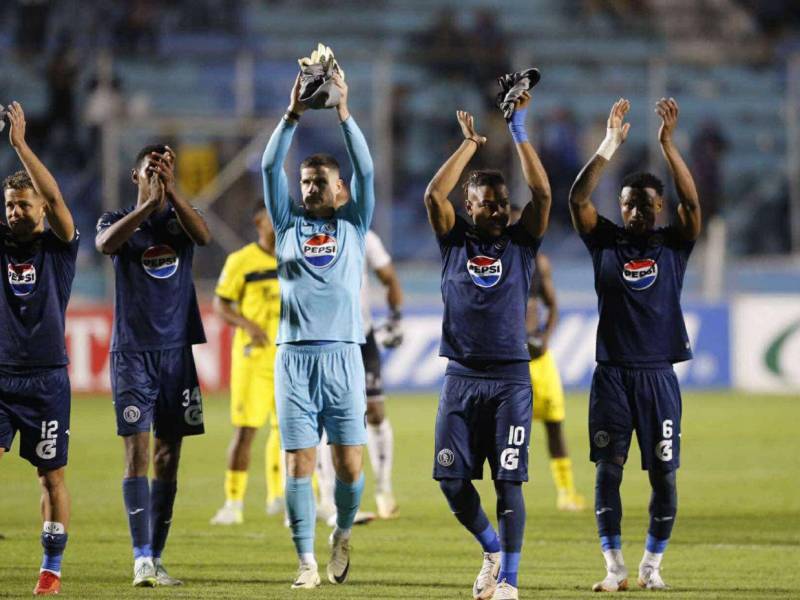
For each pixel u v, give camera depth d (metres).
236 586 22.73
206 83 77.12
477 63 75.31
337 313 22.50
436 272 69.62
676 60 74.38
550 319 33.69
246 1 86.62
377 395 32.03
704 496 35.19
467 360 21.41
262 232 31.78
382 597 21.56
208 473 41.12
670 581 23.34
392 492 36.84
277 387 22.62
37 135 74.62
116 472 40.81
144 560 22.72
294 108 22.19
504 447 21.12
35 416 21.75
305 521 22.62
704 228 74.38
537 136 72.56
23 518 32.06
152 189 22.19
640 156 73.19
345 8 88.44
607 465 22.55
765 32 90.88
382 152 68.81
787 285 70.56
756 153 81.12
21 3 81.81
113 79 76.69
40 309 21.77
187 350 23.38
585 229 22.72
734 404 60.81
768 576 23.83
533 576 24.09
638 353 22.45
